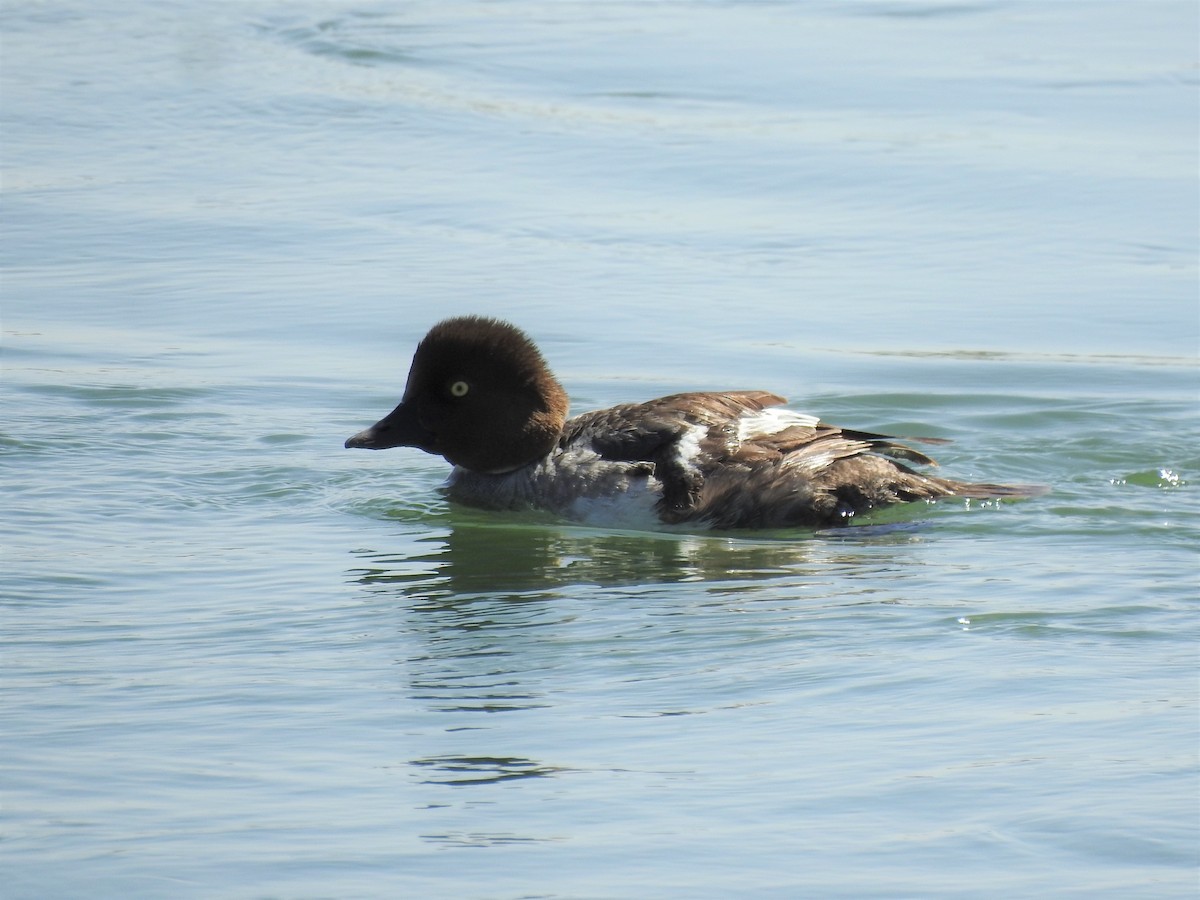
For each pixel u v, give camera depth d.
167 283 20.27
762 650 9.91
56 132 27.30
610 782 8.07
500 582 11.52
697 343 18.14
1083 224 22.23
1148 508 13.23
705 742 8.52
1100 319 18.88
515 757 8.37
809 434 13.52
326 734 8.69
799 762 8.25
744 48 32.44
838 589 11.16
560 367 17.42
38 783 8.03
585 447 13.75
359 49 32.91
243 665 9.75
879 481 13.34
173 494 13.88
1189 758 8.18
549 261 20.84
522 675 9.55
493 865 7.23
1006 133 26.34
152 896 6.97
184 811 7.75
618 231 22.05
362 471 14.77
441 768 8.23
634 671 9.59
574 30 34.34
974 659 9.65
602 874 7.16
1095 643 9.91
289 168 25.20
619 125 27.12
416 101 28.95
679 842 7.43
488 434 13.80
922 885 7.03
